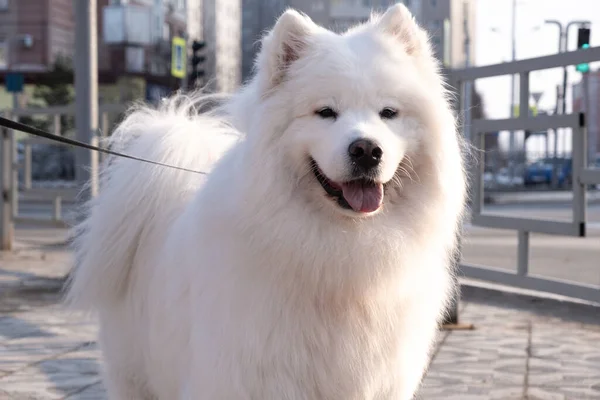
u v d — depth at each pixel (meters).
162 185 3.87
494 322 7.38
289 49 3.29
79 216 5.72
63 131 30.33
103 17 46.12
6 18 44.09
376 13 3.88
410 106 3.27
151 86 45.06
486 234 16.95
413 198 3.25
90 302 4.02
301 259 3.01
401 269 3.13
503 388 5.16
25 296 8.56
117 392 3.96
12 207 12.75
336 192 3.11
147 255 3.81
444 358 5.96
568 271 11.20
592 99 58.75
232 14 68.56
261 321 2.99
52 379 5.33
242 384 3.00
